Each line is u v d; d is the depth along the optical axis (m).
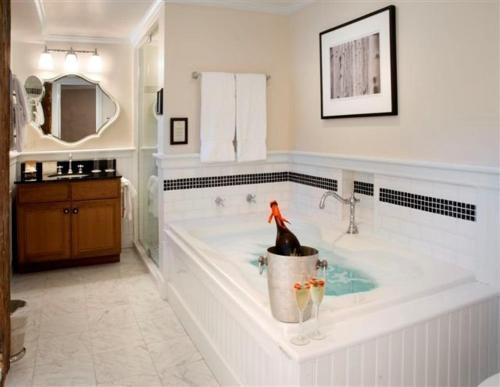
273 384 1.66
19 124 2.94
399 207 2.59
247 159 3.47
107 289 3.62
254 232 3.33
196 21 3.28
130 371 2.38
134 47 4.56
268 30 3.55
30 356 2.53
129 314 3.13
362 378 1.59
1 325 2.16
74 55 4.34
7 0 2.16
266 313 1.74
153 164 3.87
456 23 2.15
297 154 3.57
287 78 3.66
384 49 2.59
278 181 3.73
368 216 2.98
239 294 1.99
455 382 1.86
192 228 3.17
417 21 2.38
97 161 4.57
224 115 3.36
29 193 3.87
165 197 3.33
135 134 4.69
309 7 3.33
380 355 1.62
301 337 1.56
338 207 3.13
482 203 2.08
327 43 3.11
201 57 3.32
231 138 3.40
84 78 4.48
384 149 2.67
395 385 1.68
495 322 1.99
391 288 1.97
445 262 2.28
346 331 1.61
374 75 2.69
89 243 4.14
